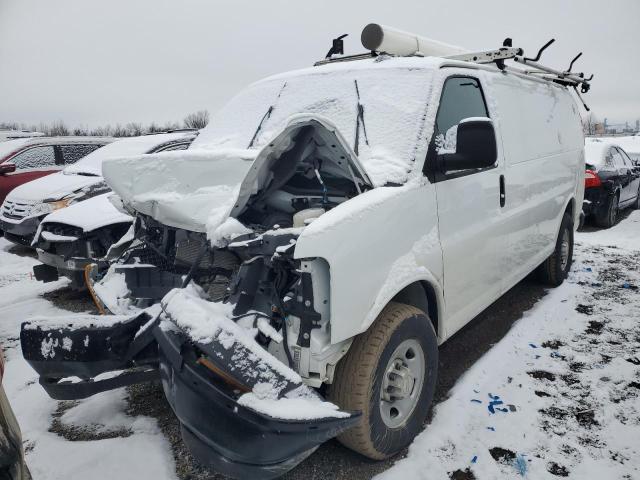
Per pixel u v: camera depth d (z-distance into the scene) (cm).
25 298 582
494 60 396
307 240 213
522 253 427
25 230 766
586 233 925
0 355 181
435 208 290
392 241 254
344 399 242
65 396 262
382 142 293
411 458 270
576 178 579
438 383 353
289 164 263
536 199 448
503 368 369
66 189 769
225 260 277
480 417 306
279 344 227
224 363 198
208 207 271
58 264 525
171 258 304
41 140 1068
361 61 362
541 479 253
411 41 393
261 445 194
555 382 349
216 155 283
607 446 279
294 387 204
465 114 339
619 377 355
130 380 258
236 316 229
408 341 271
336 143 247
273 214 284
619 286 566
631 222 1027
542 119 479
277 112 356
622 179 1010
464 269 323
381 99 313
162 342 218
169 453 278
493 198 359
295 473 262
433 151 292
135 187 279
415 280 268
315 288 220
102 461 271
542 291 551
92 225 506
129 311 289
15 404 338
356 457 276
